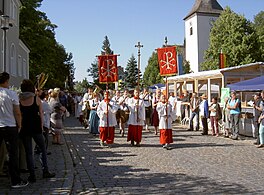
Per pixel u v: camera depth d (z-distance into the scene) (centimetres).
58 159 1030
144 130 1909
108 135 1307
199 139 1548
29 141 745
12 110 689
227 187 725
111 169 912
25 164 814
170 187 728
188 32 7081
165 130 1265
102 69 1356
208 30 6788
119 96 1716
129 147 1300
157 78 6950
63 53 6006
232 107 1552
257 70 2106
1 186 714
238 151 1215
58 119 1337
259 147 1303
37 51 4212
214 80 2531
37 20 4241
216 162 1011
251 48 4831
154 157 1093
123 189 714
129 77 7544
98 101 1580
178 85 2911
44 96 1049
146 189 714
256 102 1391
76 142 1416
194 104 1914
